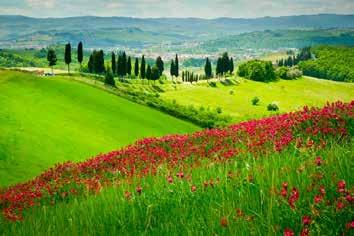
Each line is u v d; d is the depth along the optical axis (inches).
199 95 7578.7
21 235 332.8
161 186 347.3
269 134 485.7
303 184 241.8
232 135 594.6
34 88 4079.7
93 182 585.6
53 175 740.0
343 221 184.2
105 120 3850.9
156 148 695.1
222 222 209.6
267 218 204.4
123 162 666.8
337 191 215.2
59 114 3597.4
